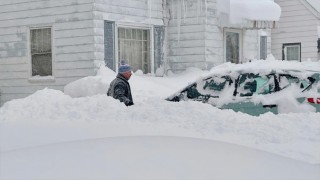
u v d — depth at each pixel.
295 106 8.09
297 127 6.97
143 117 7.53
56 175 3.55
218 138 6.18
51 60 15.45
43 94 9.63
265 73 8.66
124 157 4.08
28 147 4.80
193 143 4.85
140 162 3.92
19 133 6.18
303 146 5.98
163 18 16.50
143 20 15.91
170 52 16.62
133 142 4.78
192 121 7.20
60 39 15.16
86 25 14.58
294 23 21.88
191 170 3.76
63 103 8.51
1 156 4.29
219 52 16.39
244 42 17.56
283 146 5.96
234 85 8.98
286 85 8.40
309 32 21.39
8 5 16.22
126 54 15.57
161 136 5.29
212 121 7.13
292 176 3.91
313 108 8.00
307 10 21.39
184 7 16.25
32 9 15.71
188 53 16.23
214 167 3.90
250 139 6.29
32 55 15.85
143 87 13.88
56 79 15.29
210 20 16.05
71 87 13.80
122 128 6.48
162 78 15.66
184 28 16.30
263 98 8.49
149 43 16.20
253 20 16.50
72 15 14.85
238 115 7.67
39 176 3.54
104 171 3.64
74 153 4.26
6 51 16.34
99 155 4.16
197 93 9.46
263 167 4.11
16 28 16.09
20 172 3.67
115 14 15.05
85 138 5.68
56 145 4.73
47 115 8.12
